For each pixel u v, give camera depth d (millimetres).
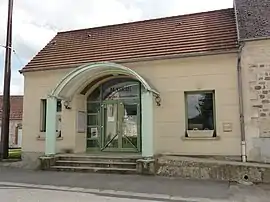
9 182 9812
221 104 12227
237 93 12039
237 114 11977
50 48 16594
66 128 14617
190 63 12812
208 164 10242
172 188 8797
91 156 12516
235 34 12898
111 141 15031
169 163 10797
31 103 15219
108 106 15312
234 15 14312
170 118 12859
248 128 11500
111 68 13109
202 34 13648
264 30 11727
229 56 12281
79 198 7582
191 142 12484
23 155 14977
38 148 14820
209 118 12641
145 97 11602
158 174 10859
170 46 13570
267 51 11469
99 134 15250
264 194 8078
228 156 11898
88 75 13789
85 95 15539
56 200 7355
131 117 14844
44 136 14781
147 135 11375
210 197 7742
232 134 11961
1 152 15086
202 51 12516
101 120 15312
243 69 11750
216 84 12367
